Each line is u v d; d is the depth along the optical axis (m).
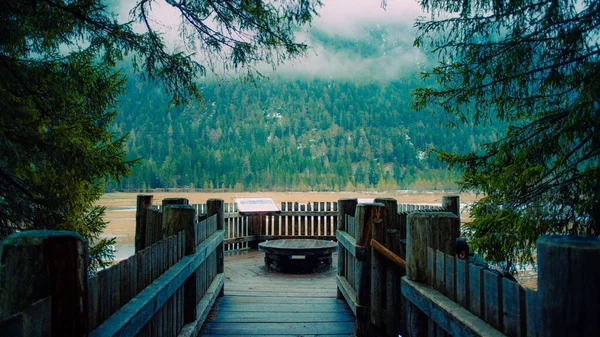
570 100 4.47
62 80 5.15
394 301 3.62
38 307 1.27
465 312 1.99
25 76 4.79
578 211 3.94
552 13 3.85
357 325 4.19
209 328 4.45
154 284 2.70
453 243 2.65
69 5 4.52
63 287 1.39
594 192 3.93
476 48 4.53
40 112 5.03
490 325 1.79
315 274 7.69
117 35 4.75
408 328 2.77
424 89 5.16
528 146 4.36
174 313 3.41
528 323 1.48
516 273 5.22
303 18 5.02
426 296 2.37
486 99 4.88
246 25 5.00
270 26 5.02
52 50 5.16
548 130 4.30
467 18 4.58
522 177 4.22
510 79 4.49
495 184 4.58
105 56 5.03
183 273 3.33
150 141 196.75
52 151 4.77
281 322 4.66
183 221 3.78
